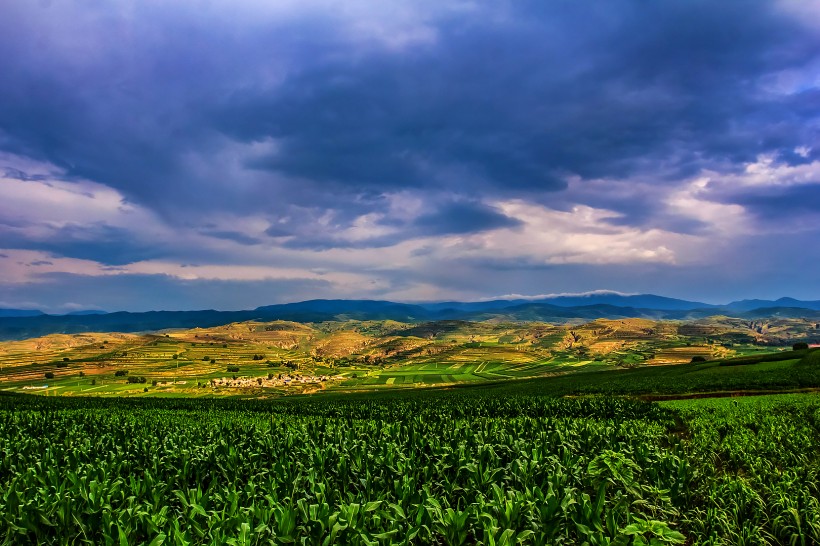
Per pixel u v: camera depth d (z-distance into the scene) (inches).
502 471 573.6
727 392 2223.2
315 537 406.6
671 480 551.8
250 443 818.8
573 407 1668.3
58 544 443.8
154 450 762.2
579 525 405.4
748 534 445.4
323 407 2178.9
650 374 3914.9
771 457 725.9
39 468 646.5
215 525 419.2
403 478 536.7
